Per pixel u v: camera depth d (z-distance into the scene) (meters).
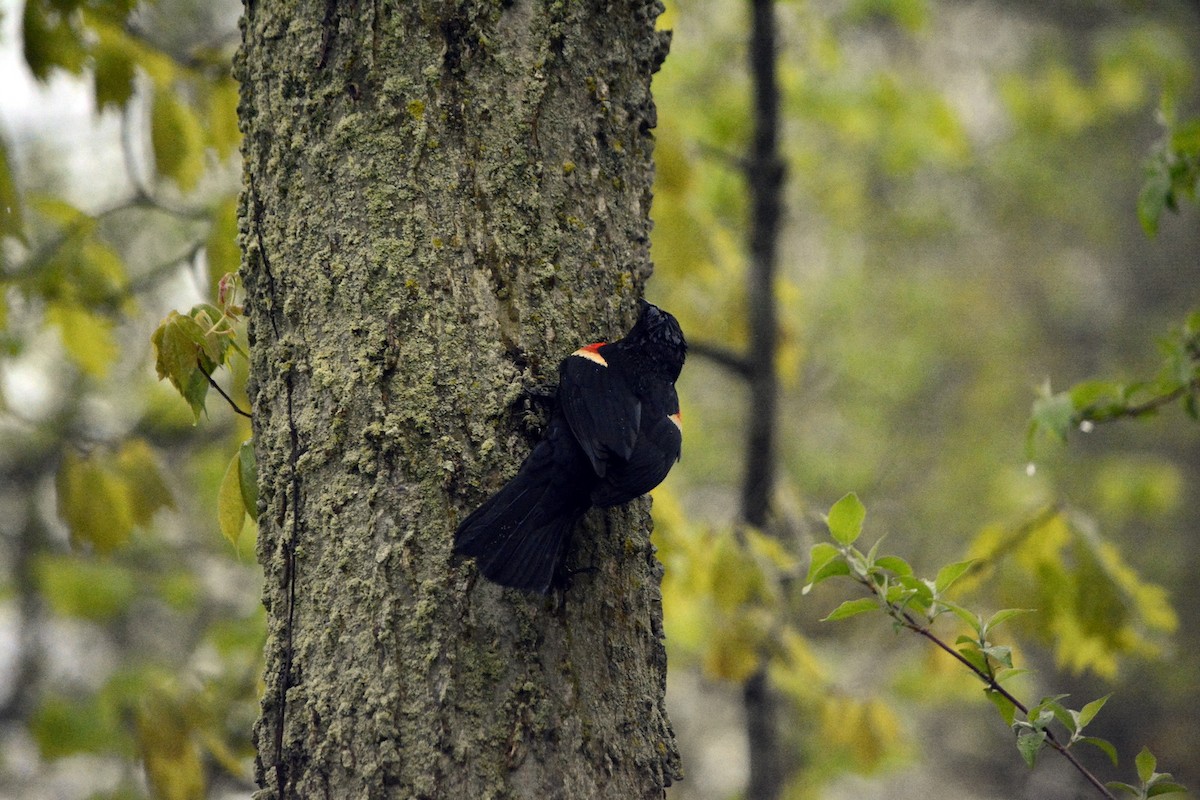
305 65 5.82
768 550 10.50
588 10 6.10
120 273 10.63
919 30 18.62
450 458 5.43
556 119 5.95
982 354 34.72
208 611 20.17
